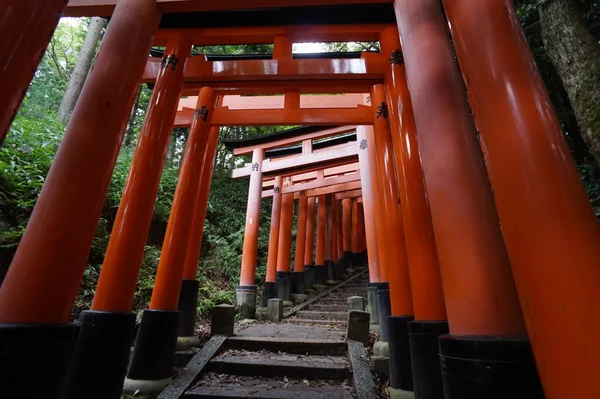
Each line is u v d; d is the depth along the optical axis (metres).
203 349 5.70
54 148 8.88
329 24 5.88
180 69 5.76
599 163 5.82
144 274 9.26
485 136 2.26
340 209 19.05
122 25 3.94
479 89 2.34
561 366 1.61
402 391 4.30
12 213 6.81
